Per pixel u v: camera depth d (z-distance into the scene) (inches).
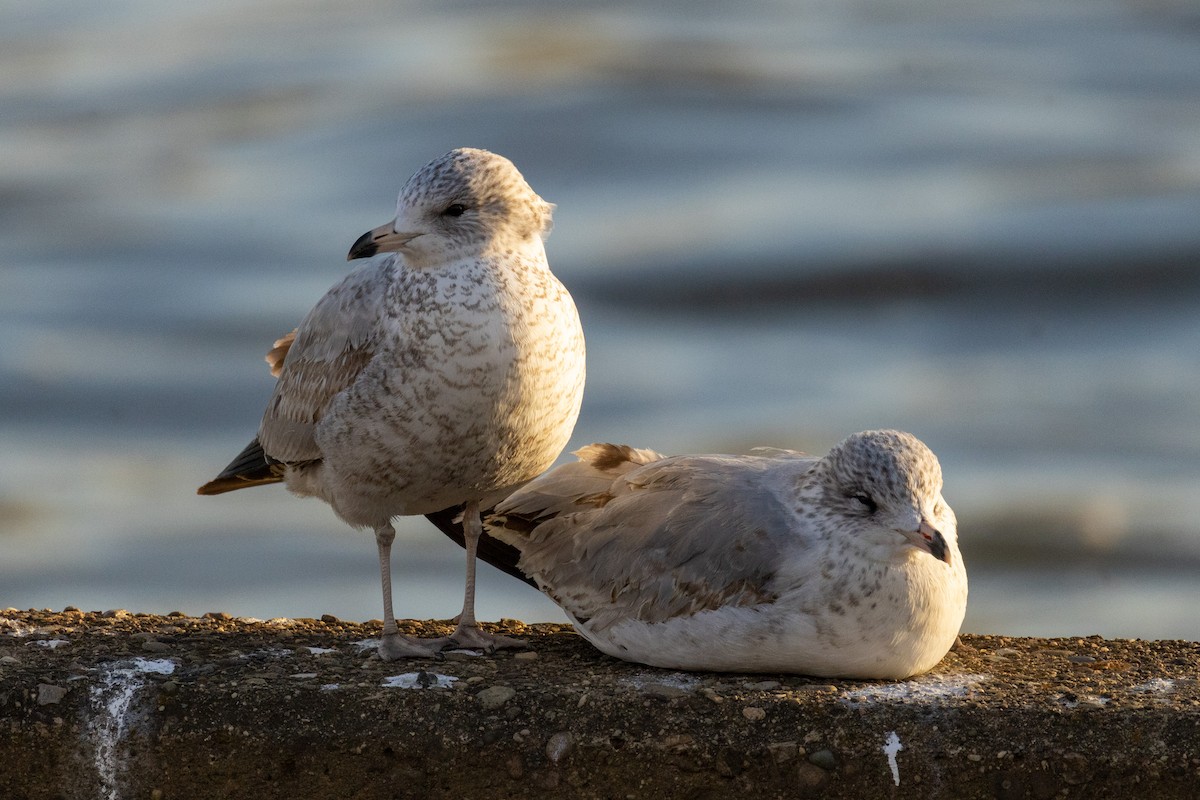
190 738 417.7
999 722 404.2
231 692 422.0
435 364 438.0
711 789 408.2
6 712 421.1
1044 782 399.9
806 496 430.3
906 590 416.2
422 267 445.7
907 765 403.2
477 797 414.0
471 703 418.6
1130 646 474.3
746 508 436.1
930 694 418.3
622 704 414.9
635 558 442.9
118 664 439.5
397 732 414.0
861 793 404.8
